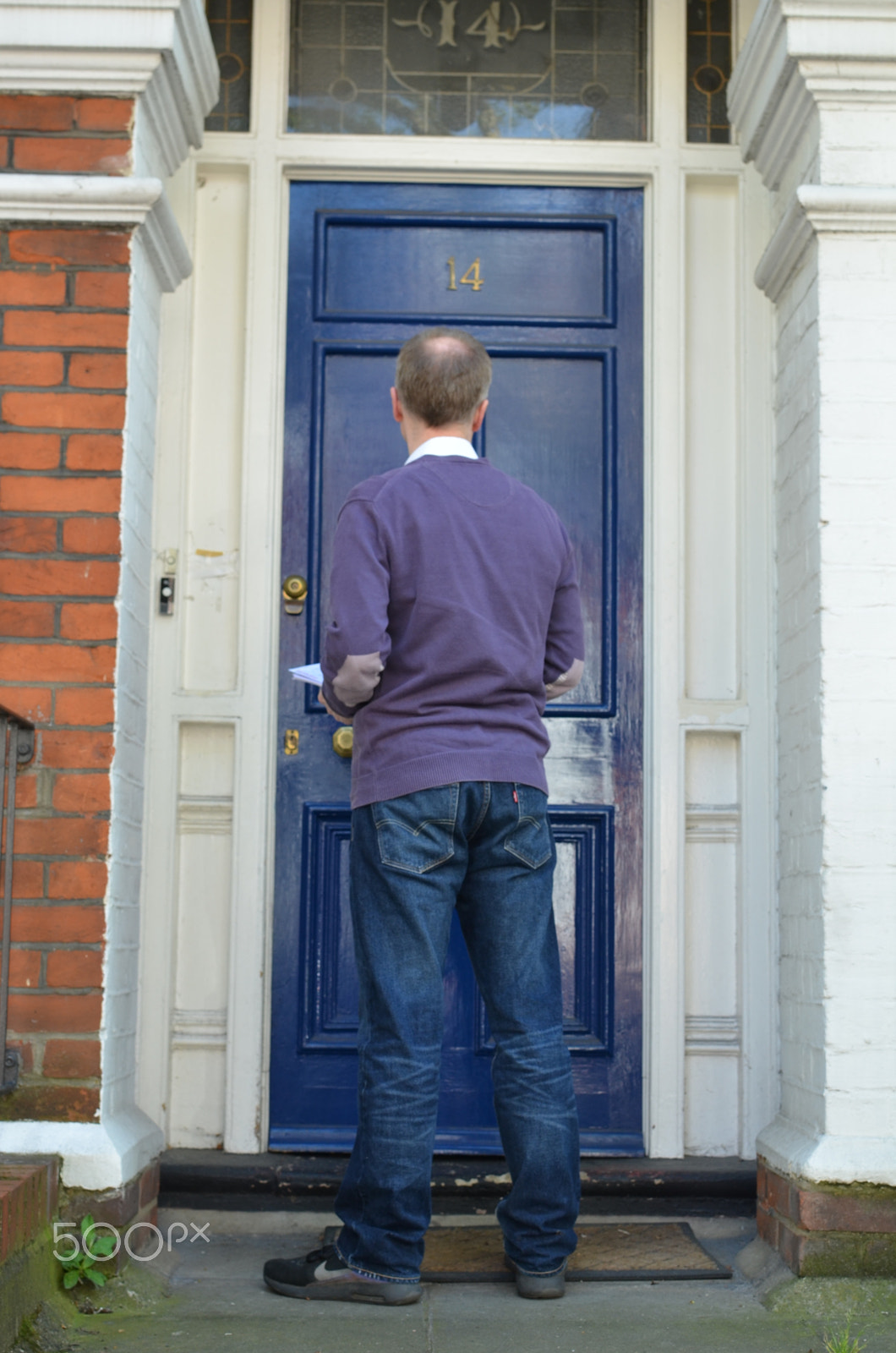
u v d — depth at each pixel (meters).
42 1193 2.38
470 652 2.35
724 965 3.17
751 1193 2.97
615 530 3.27
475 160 3.32
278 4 3.33
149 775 3.11
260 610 3.18
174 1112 3.08
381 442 3.30
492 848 2.37
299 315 3.32
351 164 3.31
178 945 3.13
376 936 2.31
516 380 3.32
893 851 2.65
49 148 2.78
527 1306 2.38
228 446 3.28
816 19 2.76
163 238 2.92
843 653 2.70
